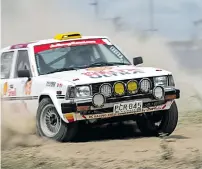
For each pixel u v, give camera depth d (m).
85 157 17.50
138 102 20.73
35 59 22.91
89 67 22.62
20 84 23.02
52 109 21.08
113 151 18.20
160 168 15.83
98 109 20.17
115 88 20.38
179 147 18.44
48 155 18.17
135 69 21.86
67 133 20.52
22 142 20.73
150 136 22.48
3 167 17.03
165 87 21.25
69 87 20.17
